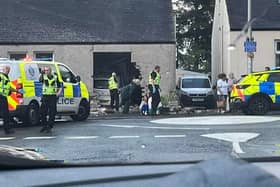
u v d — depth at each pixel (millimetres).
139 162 2270
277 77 19328
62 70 17156
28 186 1705
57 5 30078
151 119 17375
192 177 1470
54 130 13680
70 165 2119
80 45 28016
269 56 27328
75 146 10148
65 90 17000
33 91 15828
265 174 1472
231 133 11875
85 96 18031
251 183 1421
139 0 30656
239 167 1493
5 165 1966
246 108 19375
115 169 2031
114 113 21938
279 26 27312
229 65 27625
